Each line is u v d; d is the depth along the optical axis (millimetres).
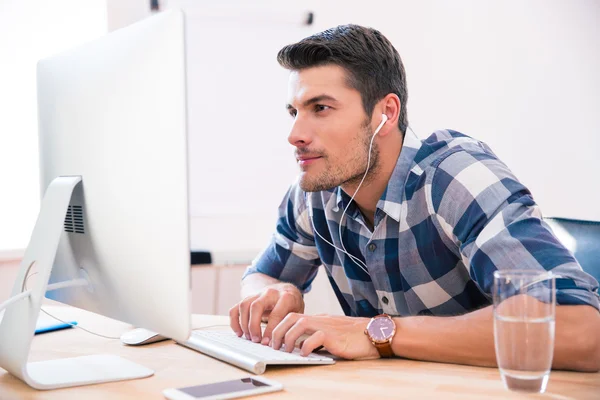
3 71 2357
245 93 2740
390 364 1067
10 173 2371
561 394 866
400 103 1428
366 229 1489
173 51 872
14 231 2367
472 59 3037
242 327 1253
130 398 879
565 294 1017
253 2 2705
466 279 1435
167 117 882
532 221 1150
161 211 900
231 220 2711
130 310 984
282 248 1740
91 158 1018
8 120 2371
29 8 2395
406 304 1504
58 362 1082
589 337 986
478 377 968
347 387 918
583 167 3191
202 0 2641
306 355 1078
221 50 2693
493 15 3051
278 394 885
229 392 874
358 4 2850
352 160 1360
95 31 2523
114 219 977
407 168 1411
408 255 1433
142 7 2564
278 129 2793
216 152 2713
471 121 3055
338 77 1326
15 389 947
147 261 924
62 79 1110
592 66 3180
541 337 812
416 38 2945
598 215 3193
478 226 1221
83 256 1067
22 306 984
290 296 1314
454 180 1302
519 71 3105
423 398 857
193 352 1162
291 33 2783
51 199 1049
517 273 835
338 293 1694
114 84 967
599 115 3195
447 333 1066
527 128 3131
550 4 3125
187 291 890
